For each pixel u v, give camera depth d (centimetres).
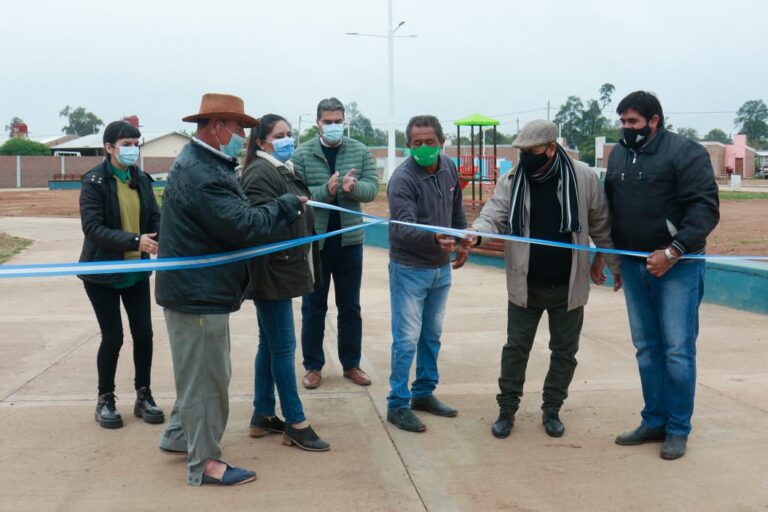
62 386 546
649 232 412
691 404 416
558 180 432
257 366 445
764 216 2116
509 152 6169
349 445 435
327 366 607
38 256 1309
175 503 361
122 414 487
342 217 546
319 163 557
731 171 7062
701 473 392
